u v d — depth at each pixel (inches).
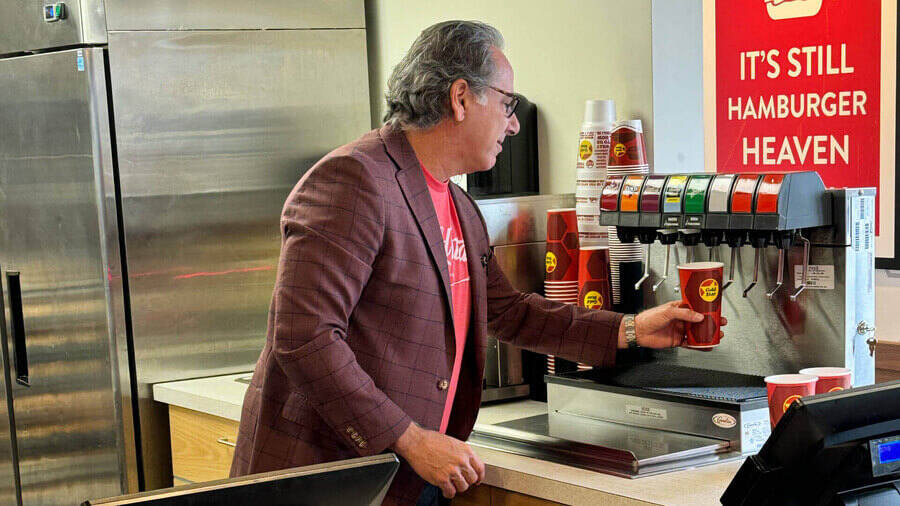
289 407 72.0
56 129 111.0
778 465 48.1
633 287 92.9
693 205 79.1
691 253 86.7
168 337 112.5
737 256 83.7
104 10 106.6
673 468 73.3
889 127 120.6
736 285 84.2
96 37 106.7
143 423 112.0
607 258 92.8
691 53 101.0
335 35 120.3
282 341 67.8
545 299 86.4
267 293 117.9
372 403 68.0
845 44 123.9
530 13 108.7
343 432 68.4
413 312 71.8
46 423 119.5
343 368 67.4
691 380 83.0
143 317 111.0
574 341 83.7
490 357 96.9
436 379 73.5
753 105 134.7
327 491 39.8
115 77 107.6
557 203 100.4
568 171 106.6
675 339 81.2
